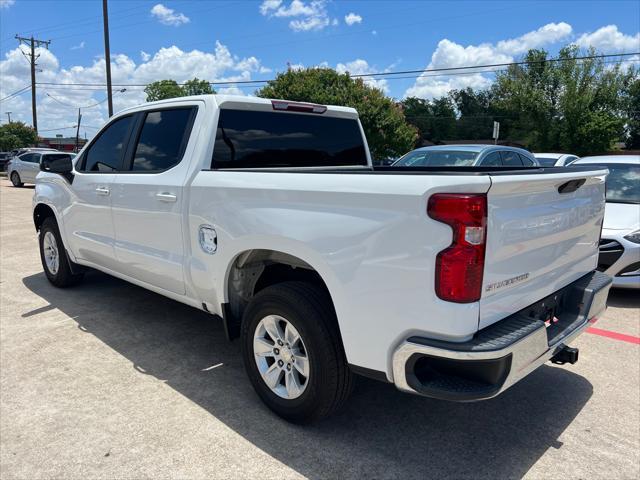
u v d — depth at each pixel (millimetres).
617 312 5273
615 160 7012
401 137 24688
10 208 13969
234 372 3795
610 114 42500
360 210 2473
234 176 3162
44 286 5965
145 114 4176
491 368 2285
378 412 3240
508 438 2980
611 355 4195
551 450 2867
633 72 42438
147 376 3701
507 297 2467
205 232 3367
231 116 3684
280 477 2604
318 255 2654
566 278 3080
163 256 3795
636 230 5480
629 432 3062
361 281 2488
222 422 3100
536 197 2574
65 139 73750
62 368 3811
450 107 90375
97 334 4488
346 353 2631
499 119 72875
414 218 2273
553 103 43969
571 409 3320
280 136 4000
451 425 3107
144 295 5629
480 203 2186
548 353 2639
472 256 2195
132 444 2867
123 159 4301
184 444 2873
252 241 2996
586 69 42250
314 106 4223
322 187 2621
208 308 3600
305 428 3043
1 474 2609
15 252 8016
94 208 4570
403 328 2373
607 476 2652
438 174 2271
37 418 3117
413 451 2836
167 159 3812
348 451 2826
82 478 2588
